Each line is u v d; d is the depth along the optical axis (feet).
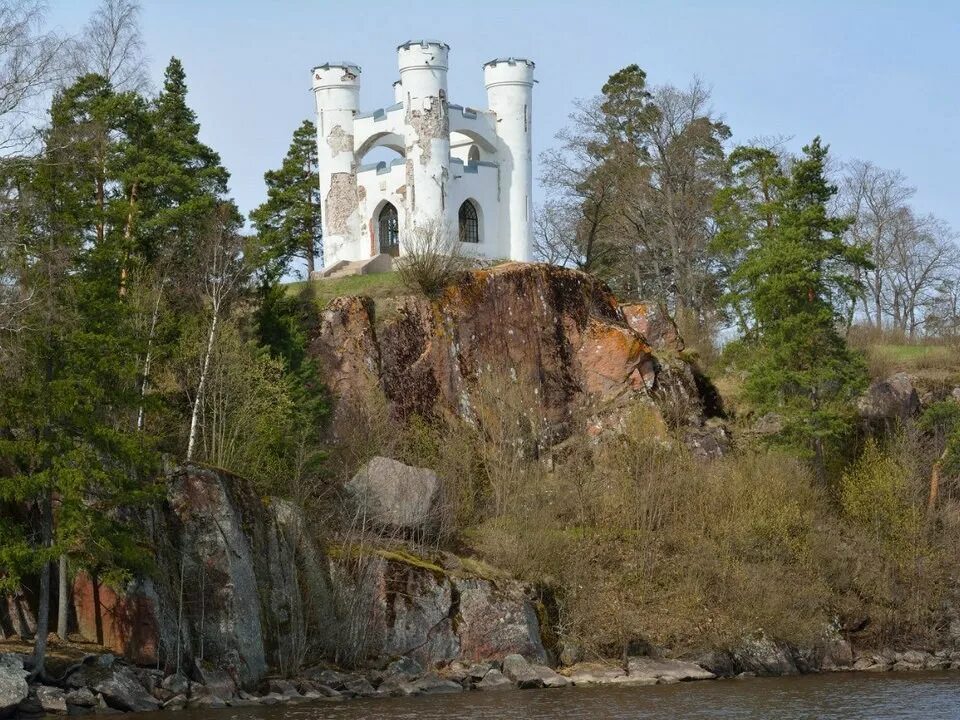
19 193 141.90
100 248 152.66
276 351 197.57
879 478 205.05
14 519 145.07
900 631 196.13
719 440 219.61
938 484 214.28
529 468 205.36
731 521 192.85
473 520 192.75
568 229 309.22
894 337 295.89
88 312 144.15
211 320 190.49
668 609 182.60
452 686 157.89
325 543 167.63
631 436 209.97
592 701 149.48
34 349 137.69
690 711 143.13
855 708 146.72
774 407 212.23
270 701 144.97
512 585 172.76
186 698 141.49
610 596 181.88
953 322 330.34
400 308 215.51
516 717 137.28
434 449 201.98
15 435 145.48
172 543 151.33
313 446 184.96
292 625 156.04
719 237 244.42
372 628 163.02
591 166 290.97
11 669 130.31
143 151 196.13
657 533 192.95
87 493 143.54
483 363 218.79
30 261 140.46
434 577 167.12
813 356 215.51
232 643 148.77
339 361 208.64
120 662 141.79
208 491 152.05
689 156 288.30
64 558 144.36
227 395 176.04
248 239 203.41
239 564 151.33
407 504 178.09
